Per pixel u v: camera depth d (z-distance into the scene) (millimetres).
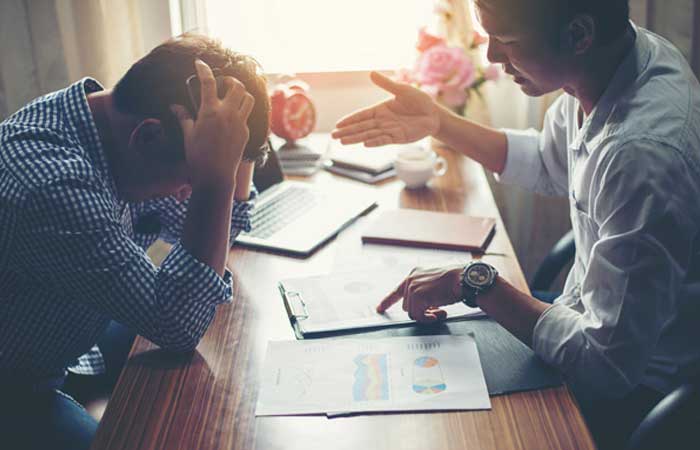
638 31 1287
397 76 1917
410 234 1497
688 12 1912
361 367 1113
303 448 970
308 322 1228
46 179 1083
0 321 1214
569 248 1610
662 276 1082
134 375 1121
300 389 1074
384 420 1013
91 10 1892
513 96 2146
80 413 1284
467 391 1061
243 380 1105
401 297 1254
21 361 1263
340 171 1827
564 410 1031
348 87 2230
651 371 1293
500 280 1202
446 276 1219
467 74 1815
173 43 1167
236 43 2186
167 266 1148
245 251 1485
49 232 1084
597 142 1221
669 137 1098
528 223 2240
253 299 1318
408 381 1082
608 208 1124
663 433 1073
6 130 1156
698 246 1190
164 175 1188
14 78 1926
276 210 1629
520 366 1122
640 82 1187
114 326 1548
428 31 1931
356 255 1447
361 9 2164
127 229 1405
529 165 1625
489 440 976
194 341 1166
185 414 1037
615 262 1098
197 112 1142
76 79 1966
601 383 1096
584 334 1104
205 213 1146
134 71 1146
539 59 1173
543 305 1173
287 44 2197
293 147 1952
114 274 1110
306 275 1392
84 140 1155
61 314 1242
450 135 1631
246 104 1147
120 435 998
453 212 1624
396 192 1728
